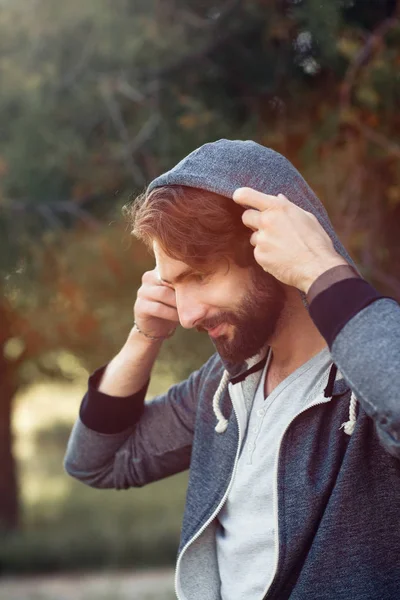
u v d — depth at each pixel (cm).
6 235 600
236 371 156
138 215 145
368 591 136
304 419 145
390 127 462
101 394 178
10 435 1220
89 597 800
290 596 139
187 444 179
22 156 544
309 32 484
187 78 533
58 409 2348
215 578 158
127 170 539
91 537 1086
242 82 526
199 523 156
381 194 474
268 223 132
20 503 1235
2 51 550
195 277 142
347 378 123
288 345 151
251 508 150
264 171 143
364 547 137
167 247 139
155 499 1473
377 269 462
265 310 142
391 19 439
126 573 946
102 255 560
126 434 181
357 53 444
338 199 464
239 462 153
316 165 471
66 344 856
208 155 144
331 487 141
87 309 674
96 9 525
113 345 795
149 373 179
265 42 512
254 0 502
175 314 169
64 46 547
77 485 1612
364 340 122
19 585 884
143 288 171
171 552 1032
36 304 696
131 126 548
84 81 538
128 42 524
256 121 508
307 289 129
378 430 124
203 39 527
